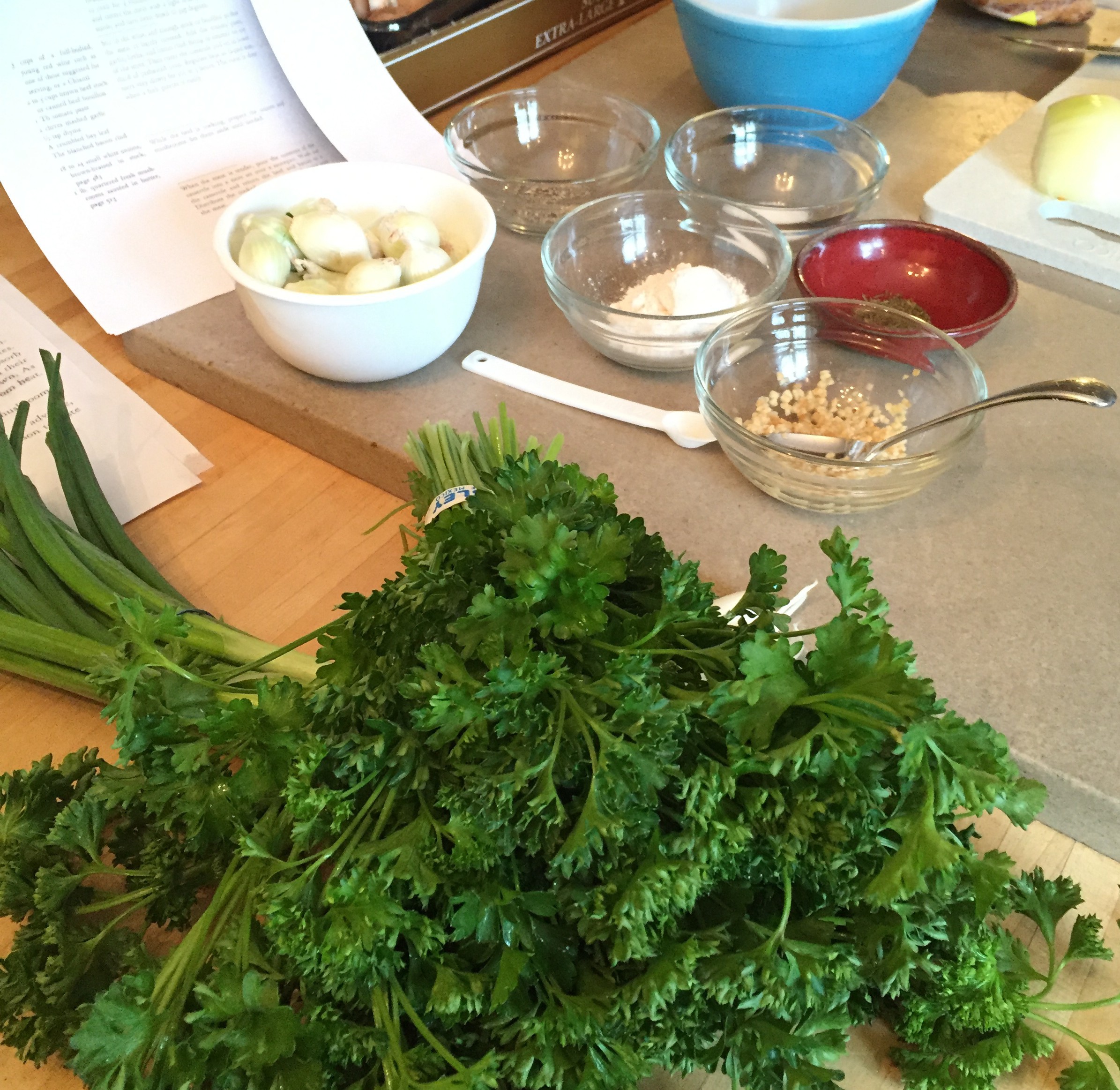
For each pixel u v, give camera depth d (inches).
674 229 38.9
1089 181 38.7
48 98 37.0
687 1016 15.3
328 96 42.4
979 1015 17.4
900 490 27.2
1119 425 31.4
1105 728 23.0
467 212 34.4
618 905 14.3
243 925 15.9
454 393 33.4
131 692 17.7
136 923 21.2
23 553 26.4
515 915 15.2
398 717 17.5
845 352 32.5
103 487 31.7
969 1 56.6
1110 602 26.0
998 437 31.1
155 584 27.5
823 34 40.9
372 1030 15.1
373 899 14.7
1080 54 53.5
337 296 29.7
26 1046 18.4
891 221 36.2
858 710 15.1
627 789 14.8
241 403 34.9
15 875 19.0
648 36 57.5
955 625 25.5
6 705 25.8
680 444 31.2
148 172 39.2
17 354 35.9
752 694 15.0
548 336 36.0
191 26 40.1
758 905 16.9
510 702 15.7
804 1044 15.3
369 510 31.6
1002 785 14.4
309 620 27.7
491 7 49.0
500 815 15.2
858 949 16.4
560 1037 14.5
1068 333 35.1
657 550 20.1
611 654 17.3
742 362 32.4
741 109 44.8
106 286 37.2
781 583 18.7
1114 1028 19.7
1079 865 22.8
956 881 15.5
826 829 15.1
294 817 15.7
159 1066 15.0
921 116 48.9
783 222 40.1
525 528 16.9
